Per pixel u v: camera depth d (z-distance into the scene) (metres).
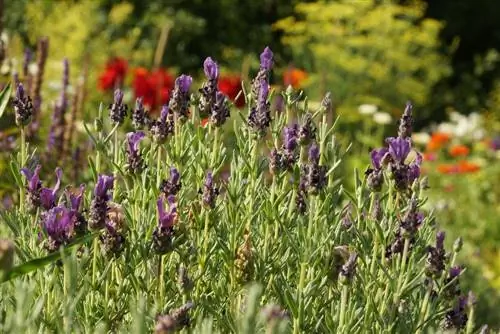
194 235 1.44
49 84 2.59
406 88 5.02
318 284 1.42
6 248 1.23
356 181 1.44
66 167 1.97
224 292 1.42
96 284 1.36
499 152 4.26
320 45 4.85
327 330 1.38
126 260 1.37
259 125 1.43
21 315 1.19
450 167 3.72
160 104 2.68
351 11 5.00
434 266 1.39
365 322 1.39
